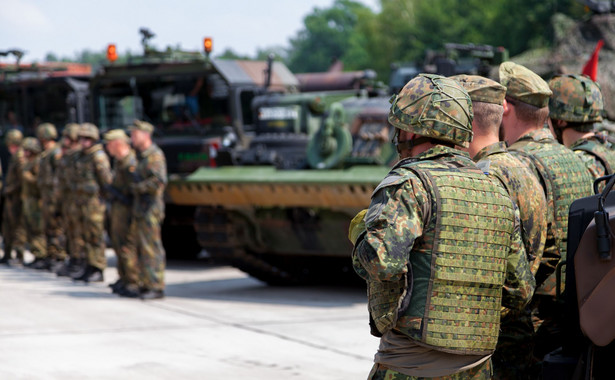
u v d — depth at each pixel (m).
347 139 13.00
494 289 4.00
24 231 17.92
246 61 17.23
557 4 54.31
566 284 4.31
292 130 14.66
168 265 18.09
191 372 8.30
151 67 17.39
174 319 11.12
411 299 3.88
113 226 13.20
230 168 13.87
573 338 4.34
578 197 5.36
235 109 16.47
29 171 17.05
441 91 4.05
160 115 17.53
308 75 19.28
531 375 5.29
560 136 6.03
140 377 8.11
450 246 3.88
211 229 13.69
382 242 3.78
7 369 8.38
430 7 70.50
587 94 5.87
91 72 22.23
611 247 4.07
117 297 13.13
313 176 12.64
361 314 11.59
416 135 4.09
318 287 14.55
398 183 3.87
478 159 4.97
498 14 60.62
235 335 10.06
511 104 5.52
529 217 4.86
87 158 14.89
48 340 9.76
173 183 13.91
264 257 14.19
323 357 8.93
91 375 8.17
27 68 21.75
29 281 15.17
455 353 3.88
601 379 4.23
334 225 12.92
